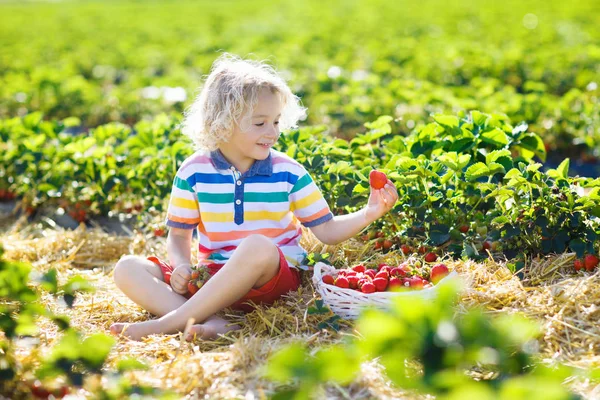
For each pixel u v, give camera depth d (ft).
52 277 9.25
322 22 56.39
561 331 10.37
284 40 46.98
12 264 9.05
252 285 11.41
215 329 11.21
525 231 13.00
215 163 12.37
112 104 30.40
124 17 73.77
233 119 11.82
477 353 7.42
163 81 32.01
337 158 16.26
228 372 9.41
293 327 11.19
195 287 11.73
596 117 22.31
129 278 12.07
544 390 6.95
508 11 60.03
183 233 12.80
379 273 11.55
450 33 47.98
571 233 12.84
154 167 18.15
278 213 12.40
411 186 13.96
